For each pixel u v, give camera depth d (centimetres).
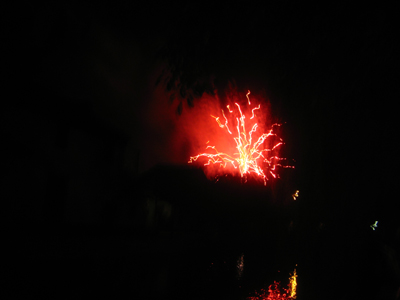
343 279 605
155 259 2055
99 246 2014
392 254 518
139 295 1028
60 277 1259
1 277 1160
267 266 1702
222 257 2194
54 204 2253
